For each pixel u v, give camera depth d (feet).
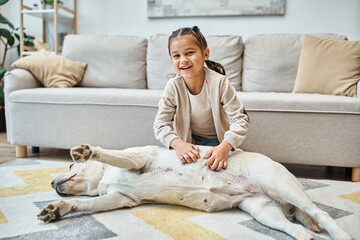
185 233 3.40
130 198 4.15
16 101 7.33
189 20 10.87
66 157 7.57
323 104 5.89
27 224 3.63
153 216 3.86
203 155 4.07
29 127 7.32
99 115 6.94
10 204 4.30
